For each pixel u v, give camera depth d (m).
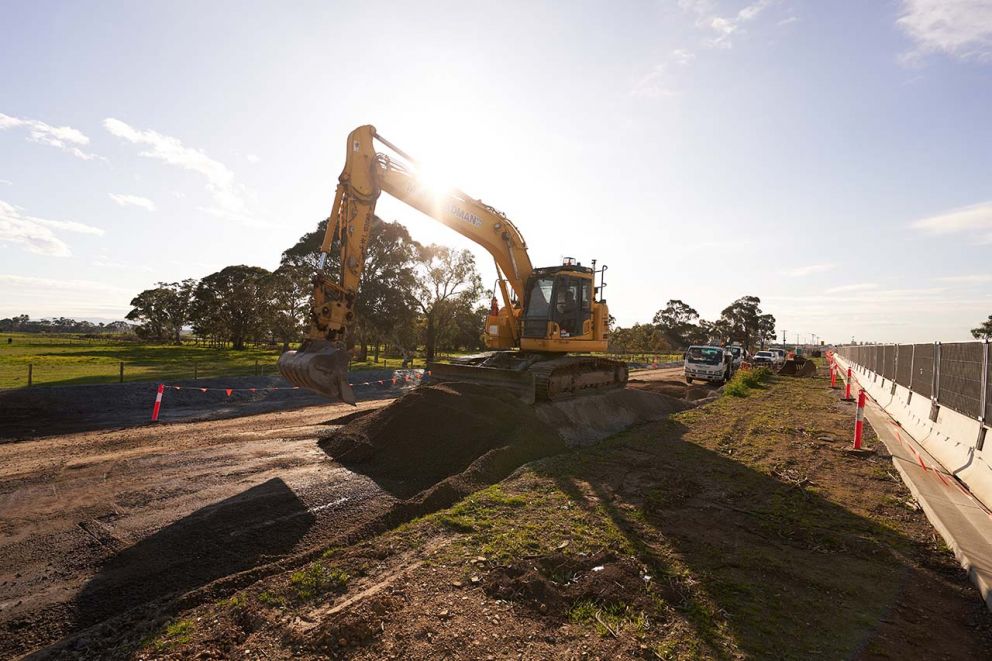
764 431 10.89
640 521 5.54
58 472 7.48
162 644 3.32
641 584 4.12
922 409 10.91
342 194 9.62
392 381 21.27
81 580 4.47
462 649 3.25
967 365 8.28
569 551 4.67
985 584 4.09
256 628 3.50
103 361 29.73
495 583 4.02
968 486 6.91
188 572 4.64
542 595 3.91
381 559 4.52
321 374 8.24
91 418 11.90
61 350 43.75
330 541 5.10
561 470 7.44
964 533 5.15
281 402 15.17
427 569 4.25
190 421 11.82
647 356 56.28
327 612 3.67
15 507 6.11
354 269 9.52
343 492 6.80
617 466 7.82
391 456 8.19
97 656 3.26
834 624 3.66
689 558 4.67
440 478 7.52
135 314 75.19
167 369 24.05
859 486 7.14
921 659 3.27
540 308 12.91
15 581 4.43
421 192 10.82
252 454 8.59
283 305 46.94
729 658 3.21
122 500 6.36
